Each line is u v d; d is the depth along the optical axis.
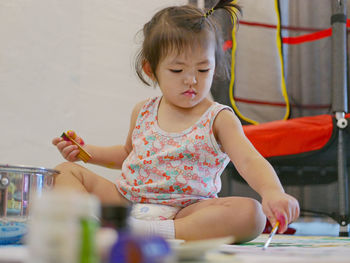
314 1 1.95
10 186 0.73
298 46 1.97
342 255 0.56
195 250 0.44
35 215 0.38
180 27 1.10
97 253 0.36
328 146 1.60
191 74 1.10
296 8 1.98
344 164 1.59
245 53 1.97
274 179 0.94
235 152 1.05
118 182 1.15
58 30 1.75
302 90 1.96
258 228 0.95
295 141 1.64
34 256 0.36
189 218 0.92
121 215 0.38
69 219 0.36
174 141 1.16
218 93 1.92
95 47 1.81
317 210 1.74
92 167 1.81
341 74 1.65
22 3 1.70
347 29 1.85
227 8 1.25
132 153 1.22
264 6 1.99
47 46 1.73
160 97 1.27
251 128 1.71
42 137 1.70
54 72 1.74
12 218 0.73
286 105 1.96
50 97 1.72
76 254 0.35
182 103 1.12
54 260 0.35
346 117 1.61
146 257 0.34
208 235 0.91
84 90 1.78
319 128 1.61
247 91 1.96
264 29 1.99
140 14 1.90
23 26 1.69
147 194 1.10
